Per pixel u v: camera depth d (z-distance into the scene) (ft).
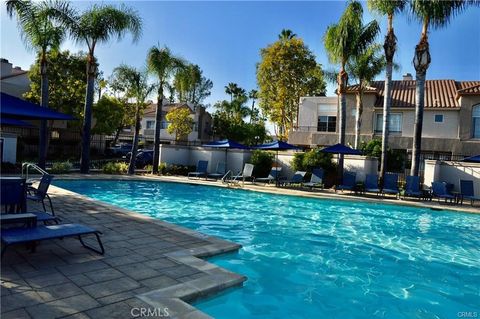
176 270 16.79
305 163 66.28
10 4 55.77
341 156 62.64
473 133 85.30
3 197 19.98
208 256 20.35
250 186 59.57
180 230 24.71
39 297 13.01
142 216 28.45
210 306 15.14
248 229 32.63
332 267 22.79
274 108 127.13
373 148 81.87
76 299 13.06
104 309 12.40
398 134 92.38
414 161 57.62
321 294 18.44
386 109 60.64
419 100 57.11
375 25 65.87
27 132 97.60
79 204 32.04
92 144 113.80
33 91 92.43
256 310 16.19
